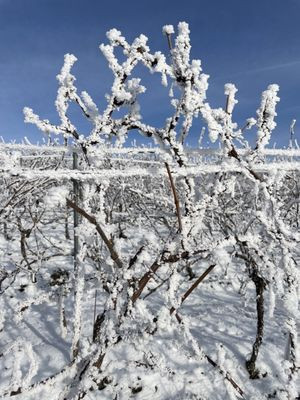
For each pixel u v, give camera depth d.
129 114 1.91
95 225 1.67
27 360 2.22
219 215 3.38
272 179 1.82
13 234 4.96
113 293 1.64
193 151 1.95
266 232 1.72
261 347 2.33
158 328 1.67
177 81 1.83
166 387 2.00
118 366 2.12
